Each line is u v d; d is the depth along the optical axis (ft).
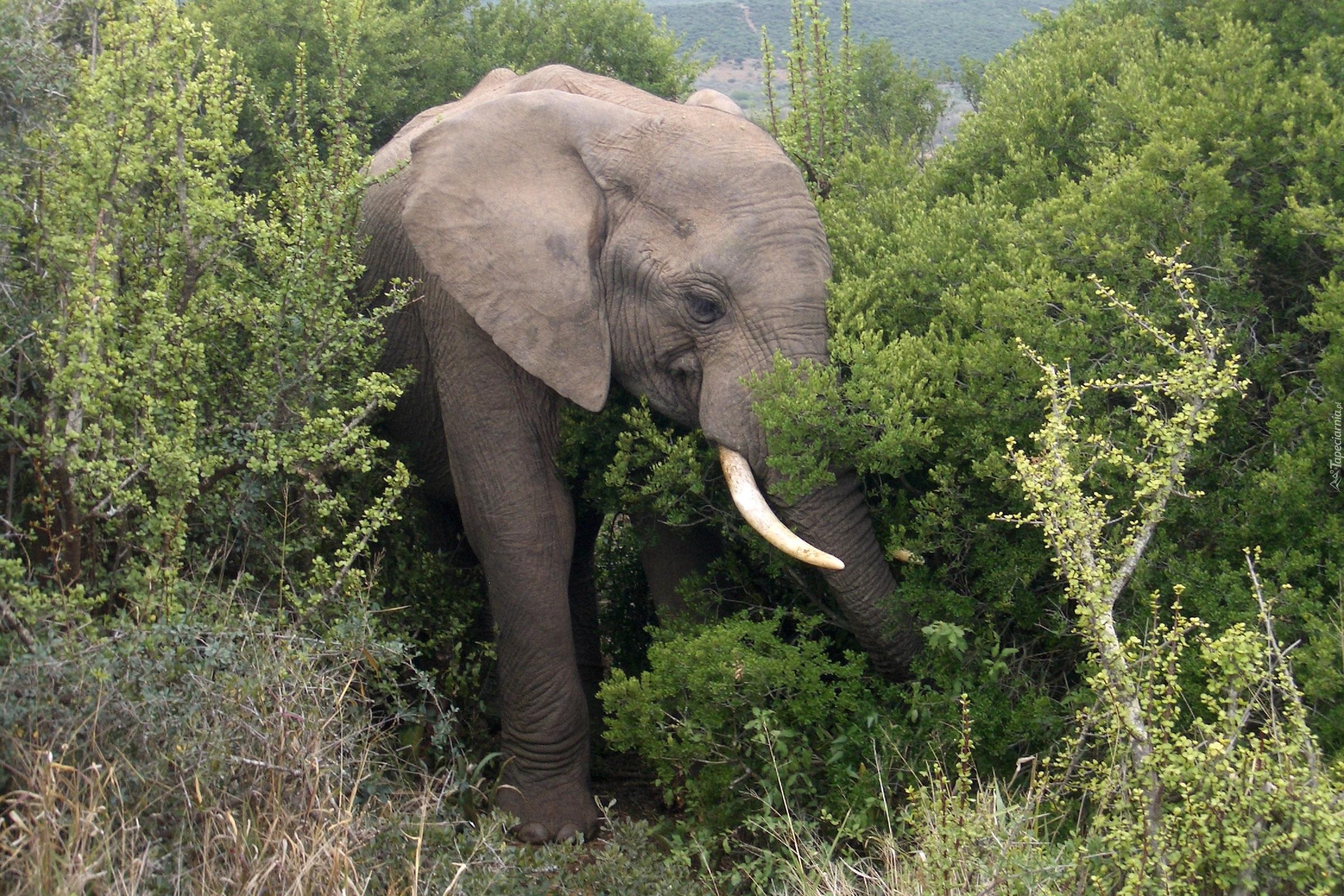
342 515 29.58
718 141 28.32
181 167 24.25
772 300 26.89
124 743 19.42
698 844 24.43
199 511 24.91
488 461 29.78
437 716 28.40
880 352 25.35
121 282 25.02
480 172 28.86
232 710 20.54
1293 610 22.00
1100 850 19.56
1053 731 23.38
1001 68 35.65
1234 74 27.30
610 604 36.73
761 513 26.05
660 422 30.19
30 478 23.66
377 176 28.12
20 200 23.21
